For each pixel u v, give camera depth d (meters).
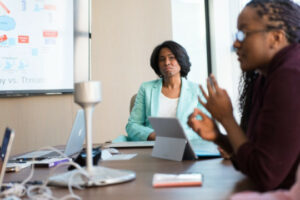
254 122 1.22
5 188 1.12
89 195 1.00
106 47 4.02
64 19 3.49
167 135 1.64
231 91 4.04
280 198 0.86
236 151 1.10
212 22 4.20
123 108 4.04
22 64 3.29
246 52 1.16
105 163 1.55
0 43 3.20
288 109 0.99
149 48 4.11
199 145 2.06
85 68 3.58
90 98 1.10
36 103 3.47
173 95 2.78
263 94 1.11
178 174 1.18
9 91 3.23
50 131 3.54
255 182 1.04
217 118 1.18
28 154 1.98
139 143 2.21
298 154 1.01
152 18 4.12
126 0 4.07
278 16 1.12
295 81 1.00
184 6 4.27
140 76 4.08
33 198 0.95
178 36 4.25
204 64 4.30
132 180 1.18
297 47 1.11
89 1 3.61
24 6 3.31
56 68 3.45
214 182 1.11
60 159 1.69
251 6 1.16
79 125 1.92
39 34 3.38
